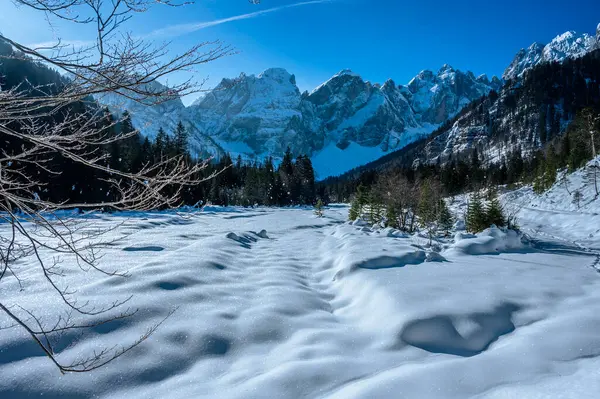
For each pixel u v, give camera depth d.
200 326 4.30
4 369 3.32
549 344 3.98
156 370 3.51
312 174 68.75
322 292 6.61
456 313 4.64
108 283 5.52
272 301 5.40
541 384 3.17
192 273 6.29
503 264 8.55
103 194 21.73
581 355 3.75
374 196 20.88
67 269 6.63
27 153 2.12
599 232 18.12
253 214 32.03
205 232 15.05
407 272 6.89
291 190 64.00
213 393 3.16
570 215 24.22
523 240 12.82
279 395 3.11
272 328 4.50
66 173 18.73
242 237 12.48
